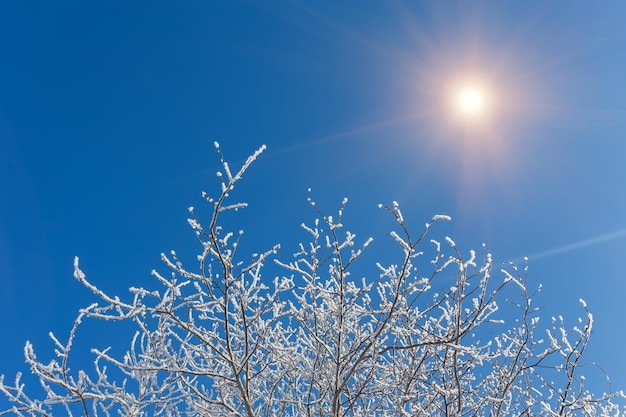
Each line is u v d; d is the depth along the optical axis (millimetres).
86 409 3658
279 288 4078
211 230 3410
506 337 5105
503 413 4840
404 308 4230
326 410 4555
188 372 3689
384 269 4625
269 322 4000
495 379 5117
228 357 3734
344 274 4152
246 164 3293
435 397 4273
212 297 3734
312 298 4586
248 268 3650
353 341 4438
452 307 4527
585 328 4551
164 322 3928
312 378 4434
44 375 3461
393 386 4473
